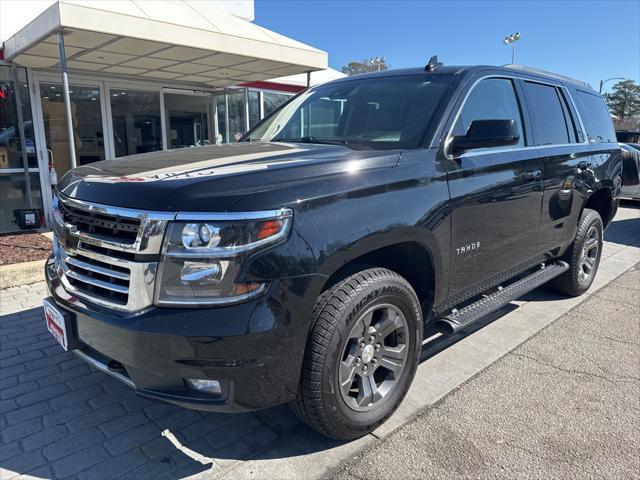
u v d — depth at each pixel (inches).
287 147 122.2
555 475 94.7
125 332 83.2
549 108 167.8
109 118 380.8
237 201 82.4
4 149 325.7
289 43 322.0
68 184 108.0
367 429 104.0
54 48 271.9
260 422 113.3
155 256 82.0
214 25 286.2
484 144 113.5
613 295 205.0
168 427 111.6
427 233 108.1
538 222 154.2
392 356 109.0
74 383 131.2
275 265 82.9
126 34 242.5
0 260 238.7
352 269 100.5
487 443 104.6
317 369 90.9
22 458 100.7
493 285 142.6
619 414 115.7
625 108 3430.1
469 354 147.5
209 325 80.0
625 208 486.3
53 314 102.6
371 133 128.6
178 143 428.5
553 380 132.0
